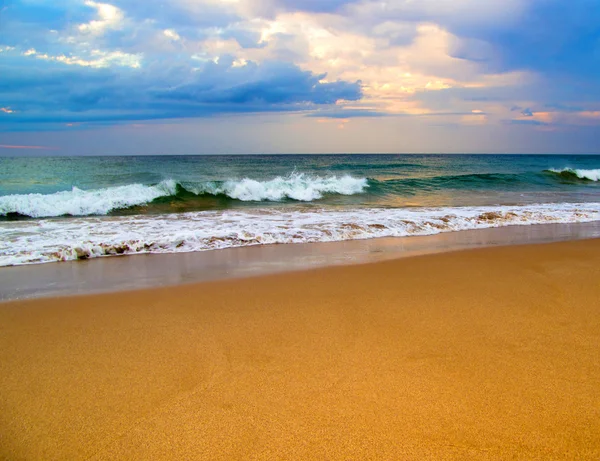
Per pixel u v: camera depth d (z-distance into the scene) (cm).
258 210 1116
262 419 201
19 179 1783
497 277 465
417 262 544
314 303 376
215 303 379
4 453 178
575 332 306
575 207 1152
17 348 282
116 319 338
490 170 3141
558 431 192
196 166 2967
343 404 213
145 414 205
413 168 3238
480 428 194
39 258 567
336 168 3048
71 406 212
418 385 230
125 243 630
